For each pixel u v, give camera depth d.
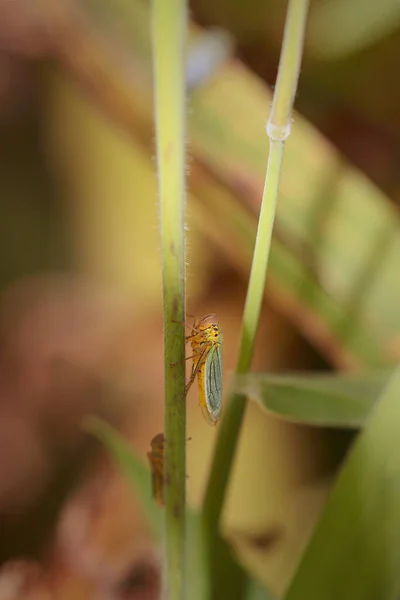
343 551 0.11
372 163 0.16
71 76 0.16
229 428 0.11
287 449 0.17
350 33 0.15
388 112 0.15
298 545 0.14
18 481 0.19
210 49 0.14
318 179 0.14
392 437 0.10
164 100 0.10
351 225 0.14
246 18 0.15
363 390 0.11
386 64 0.15
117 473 0.17
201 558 0.12
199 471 0.16
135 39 0.15
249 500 0.16
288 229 0.14
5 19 0.15
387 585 0.11
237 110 0.14
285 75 0.10
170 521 0.11
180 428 0.10
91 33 0.15
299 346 0.18
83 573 0.15
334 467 0.17
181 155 0.10
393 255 0.14
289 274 0.14
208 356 0.11
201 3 0.15
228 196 0.14
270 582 0.13
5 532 0.18
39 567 0.16
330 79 0.15
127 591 0.15
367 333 0.14
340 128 0.16
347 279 0.14
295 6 0.09
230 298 0.19
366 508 0.11
